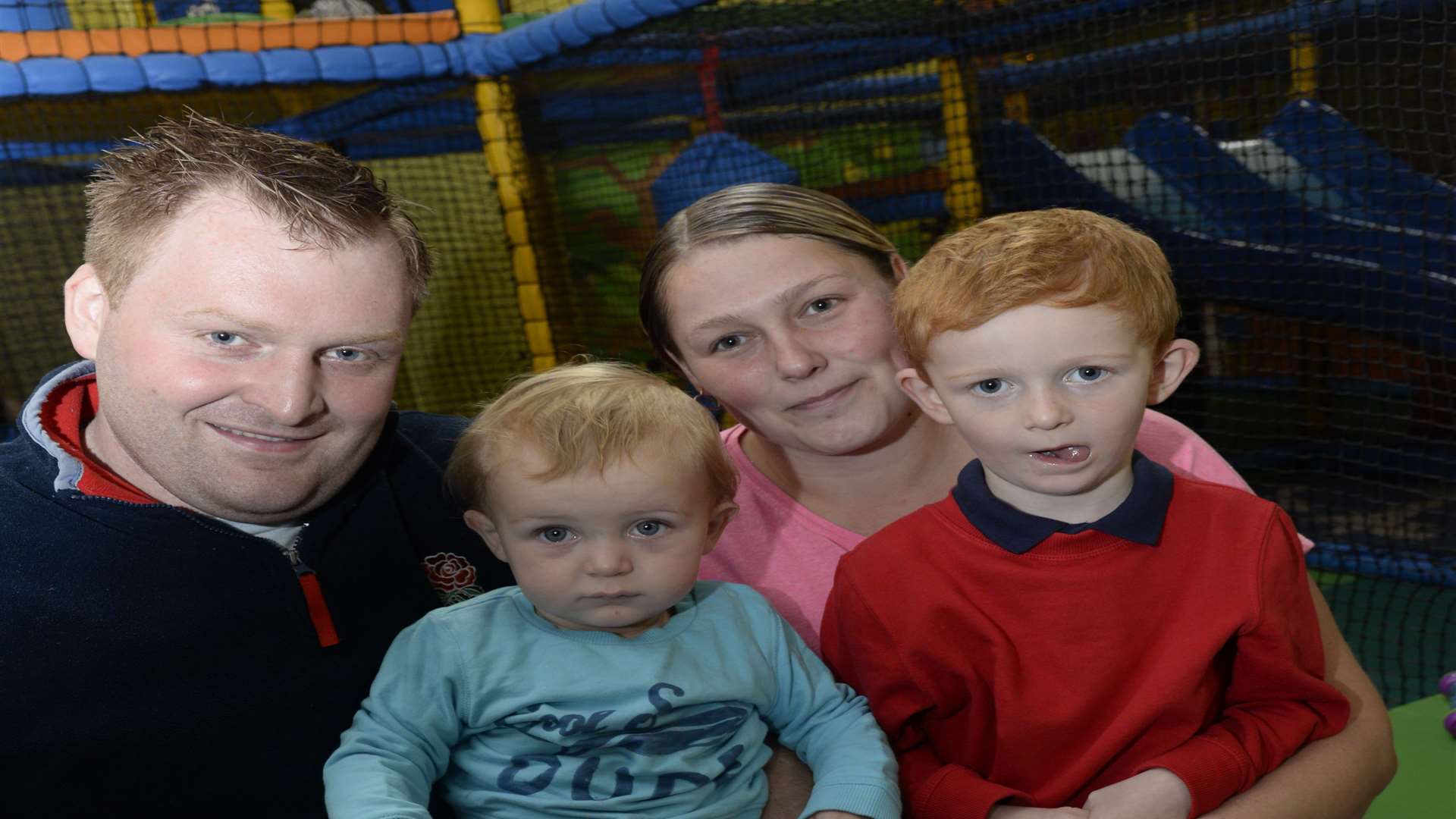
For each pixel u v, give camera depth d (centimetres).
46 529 120
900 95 568
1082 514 123
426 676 126
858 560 132
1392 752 128
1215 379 519
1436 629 350
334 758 122
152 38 375
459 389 589
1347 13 385
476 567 148
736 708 131
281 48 396
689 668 129
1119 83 499
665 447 124
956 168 520
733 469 135
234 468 119
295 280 114
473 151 600
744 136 591
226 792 124
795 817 130
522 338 572
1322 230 434
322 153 122
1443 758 223
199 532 123
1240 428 522
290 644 127
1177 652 118
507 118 461
